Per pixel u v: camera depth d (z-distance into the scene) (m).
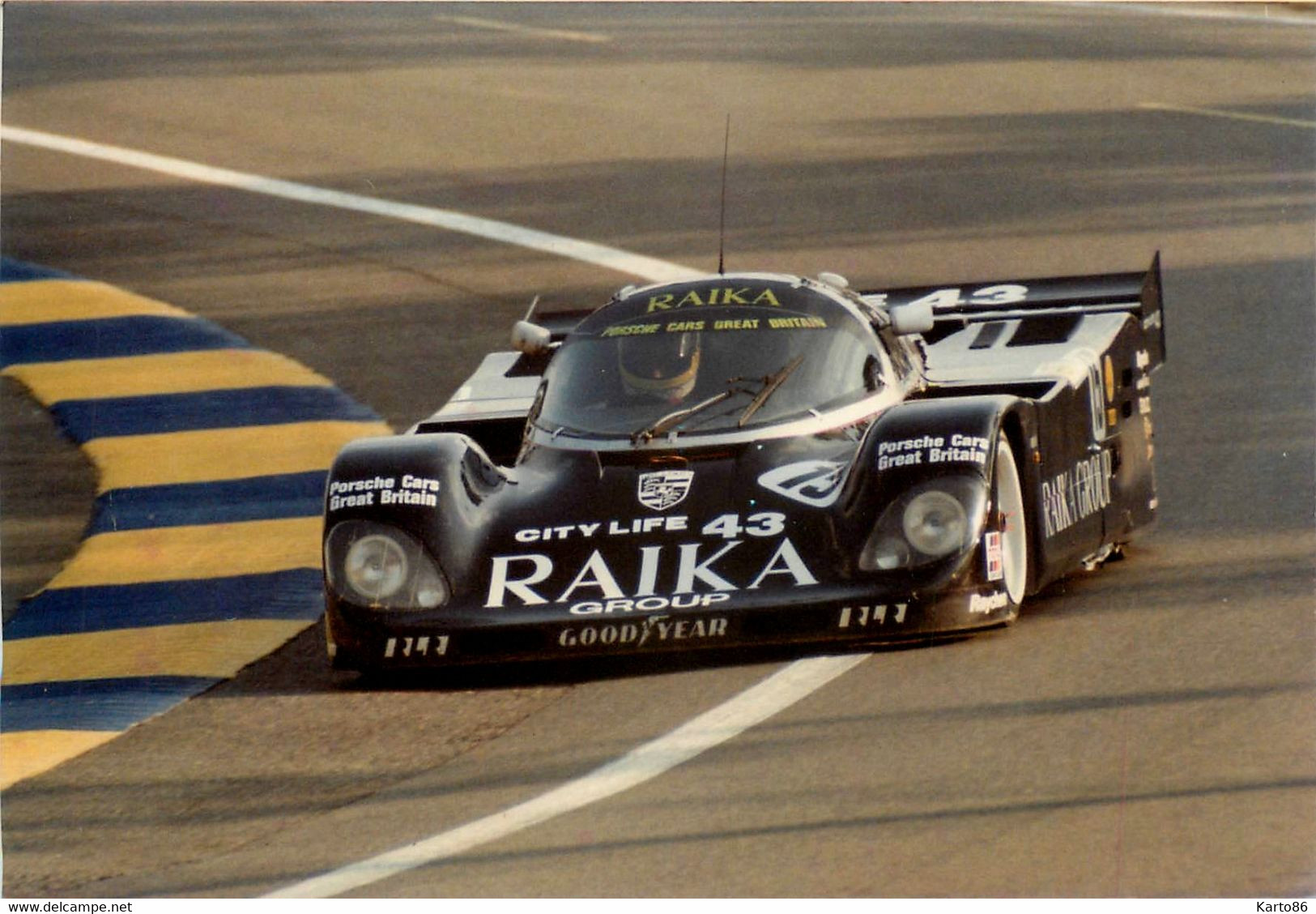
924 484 9.48
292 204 27.33
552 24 40.84
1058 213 24.12
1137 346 12.92
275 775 9.15
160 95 35.00
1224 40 36.56
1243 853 6.86
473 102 33.25
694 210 25.45
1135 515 12.10
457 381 18.95
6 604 13.48
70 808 9.05
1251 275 20.75
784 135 29.64
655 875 7.23
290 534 14.43
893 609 9.32
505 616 9.56
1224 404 16.11
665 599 9.44
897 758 8.21
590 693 9.73
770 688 9.37
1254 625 9.77
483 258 23.92
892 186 26.08
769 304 11.52
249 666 11.37
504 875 7.42
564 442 10.81
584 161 28.72
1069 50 35.88
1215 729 8.19
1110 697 8.73
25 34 41.59
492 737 9.27
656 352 11.23
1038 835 7.21
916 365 12.08
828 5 42.47
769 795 7.96
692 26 40.16
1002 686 9.02
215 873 7.87
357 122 32.25
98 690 11.16
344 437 17.16
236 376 19.45
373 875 7.60
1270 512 12.69
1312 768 7.62
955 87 32.81
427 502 9.97
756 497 10.02
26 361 20.44
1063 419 10.91
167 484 16.11
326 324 21.39
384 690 10.27
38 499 16.12
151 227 26.42
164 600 13.07
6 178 29.53
